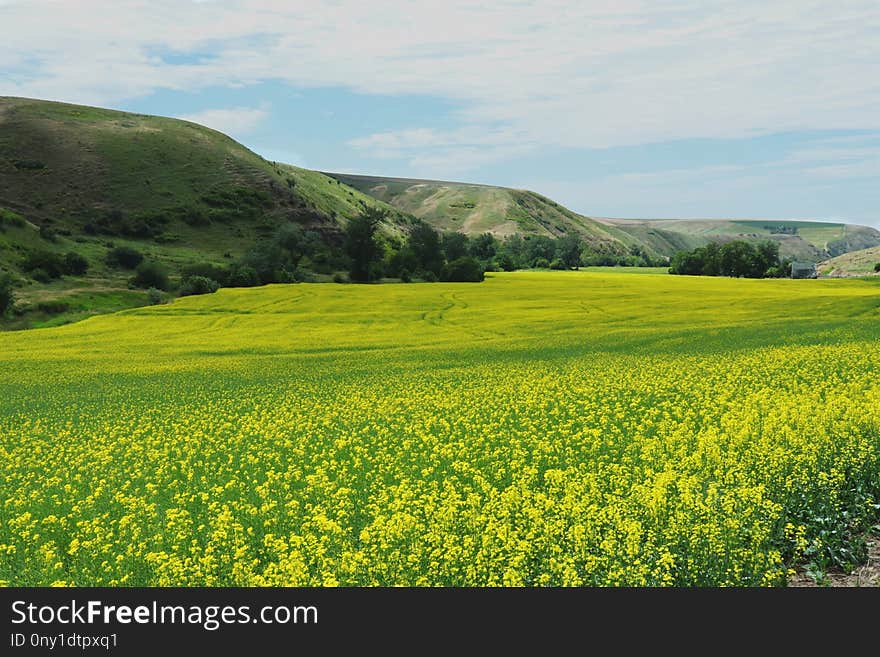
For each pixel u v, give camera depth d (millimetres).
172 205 171875
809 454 13203
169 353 59812
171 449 21781
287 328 73375
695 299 87125
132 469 19469
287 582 10047
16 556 12461
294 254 143250
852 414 15836
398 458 17594
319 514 12242
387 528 10734
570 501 11250
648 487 12406
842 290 101500
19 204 165125
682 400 23422
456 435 20250
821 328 50562
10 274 110438
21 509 15500
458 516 11875
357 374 43062
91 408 34656
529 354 48219
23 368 53344
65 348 64750
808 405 17469
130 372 49625
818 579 10125
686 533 10203
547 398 26344
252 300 93688
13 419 32312
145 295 109812
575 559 9945
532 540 10539
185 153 198875
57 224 157875
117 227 159500
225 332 72125
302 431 23641
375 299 93500
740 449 14844
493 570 10047
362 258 131875
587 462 15289
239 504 14266
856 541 10852
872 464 12891
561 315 75500
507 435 19219
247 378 44312
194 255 149500
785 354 34000
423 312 81750
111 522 13320
